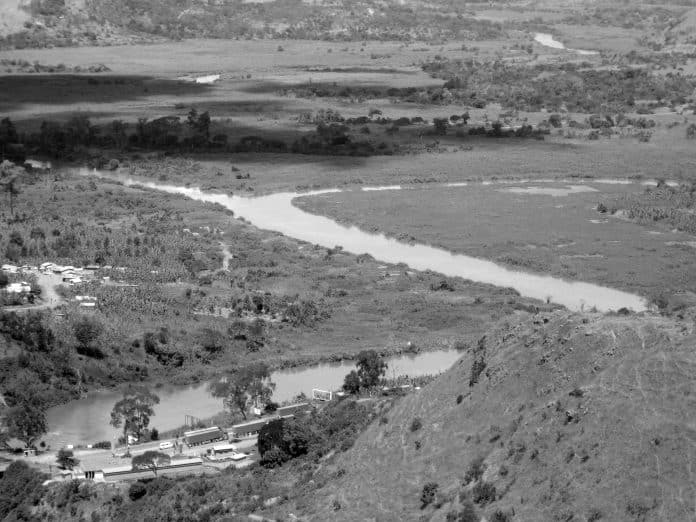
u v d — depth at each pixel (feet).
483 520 399.24
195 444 557.33
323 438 532.32
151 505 490.08
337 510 449.06
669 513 374.84
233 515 468.34
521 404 446.60
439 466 446.19
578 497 390.83
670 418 400.47
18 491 512.63
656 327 437.99
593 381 429.38
